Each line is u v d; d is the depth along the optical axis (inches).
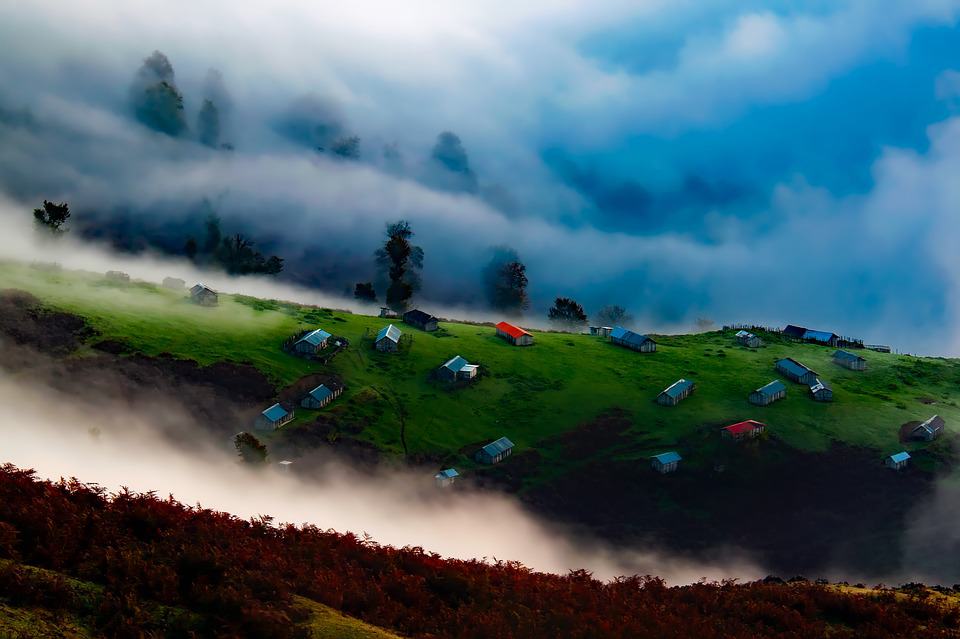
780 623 1689.2
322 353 6195.9
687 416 6048.2
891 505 5285.4
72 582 1270.9
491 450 5364.2
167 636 1187.3
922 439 5964.6
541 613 1542.8
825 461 5654.5
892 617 1707.7
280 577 1427.2
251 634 1221.7
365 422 5497.1
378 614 1430.9
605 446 5664.4
